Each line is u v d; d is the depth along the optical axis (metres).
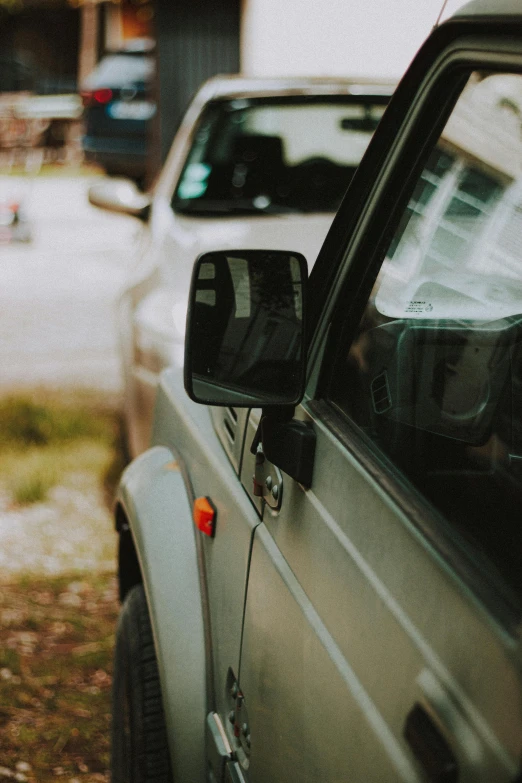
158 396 2.68
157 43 8.95
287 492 1.62
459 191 1.49
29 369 6.97
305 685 1.44
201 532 2.10
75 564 4.25
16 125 18.41
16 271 10.00
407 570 1.21
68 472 5.22
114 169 14.51
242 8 8.95
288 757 1.50
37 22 22.98
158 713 2.27
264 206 4.61
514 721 0.95
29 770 2.91
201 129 4.80
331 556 1.41
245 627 1.74
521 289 1.51
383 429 1.51
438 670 1.09
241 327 1.62
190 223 4.46
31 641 3.62
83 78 21.23
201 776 1.99
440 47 1.38
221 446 2.11
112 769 2.46
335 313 1.62
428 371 1.54
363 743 1.23
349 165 4.77
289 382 1.58
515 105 1.32
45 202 13.97
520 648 0.98
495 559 1.20
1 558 4.29
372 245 1.55
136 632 2.40
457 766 1.02
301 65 8.65
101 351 7.43
